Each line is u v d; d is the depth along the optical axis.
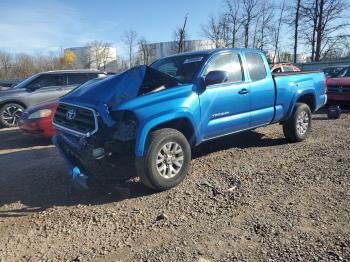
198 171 6.21
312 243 3.85
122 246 4.02
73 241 4.18
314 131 9.35
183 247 3.91
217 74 5.78
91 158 5.07
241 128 6.70
